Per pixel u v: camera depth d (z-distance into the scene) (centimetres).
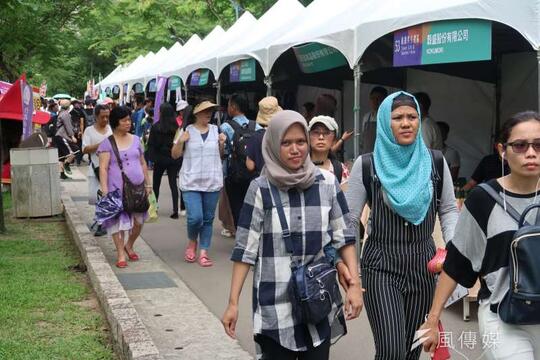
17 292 608
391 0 711
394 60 670
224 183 912
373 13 715
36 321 534
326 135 520
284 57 1131
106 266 654
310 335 309
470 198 294
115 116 741
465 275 303
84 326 526
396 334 345
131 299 636
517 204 282
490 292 287
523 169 278
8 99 1199
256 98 1562
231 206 843
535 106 846
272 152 314
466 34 583
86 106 2536
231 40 1351
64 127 1695
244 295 655
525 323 270
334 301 313
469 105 943
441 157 370
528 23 534
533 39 532
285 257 310
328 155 546
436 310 312
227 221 952
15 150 1055
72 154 1694
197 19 2995
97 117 880
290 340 306
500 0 549
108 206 743
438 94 992
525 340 278
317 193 316
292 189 313
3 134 1306
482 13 562
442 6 599
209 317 580
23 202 1055
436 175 364
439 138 834
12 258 766
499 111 896
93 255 702
